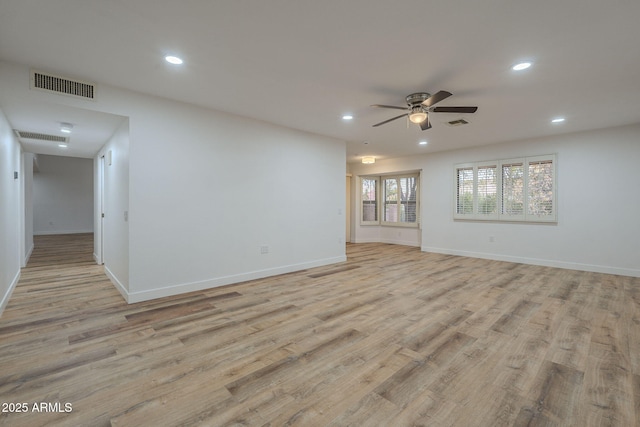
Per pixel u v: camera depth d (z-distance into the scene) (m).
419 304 3.45
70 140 4.54
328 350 2.39
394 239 8.80
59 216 10.67
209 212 4.05
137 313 3.13
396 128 4.99
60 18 2.06
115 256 4.13
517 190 5.89
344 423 1.61
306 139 5.27
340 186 5.93
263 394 1.85
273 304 3.44
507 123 4.64
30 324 2.85
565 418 1.65
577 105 3.80
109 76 3.00
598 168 5.02
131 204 3.41
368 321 2.96
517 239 5.91
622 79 3.04
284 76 3.02
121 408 1.71
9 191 3.58
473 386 1.93
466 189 6.64
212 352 2.35
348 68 2.85
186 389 1.89
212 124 4.05
